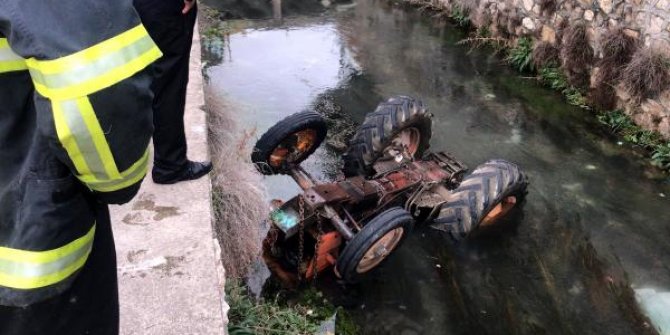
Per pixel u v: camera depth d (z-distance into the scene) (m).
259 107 5.83
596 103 6.06
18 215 1.33
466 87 6.63
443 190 4.14
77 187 1.35
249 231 3.73
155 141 3.19
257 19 8.32
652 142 5.45
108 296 1.64
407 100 4.46
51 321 1.47
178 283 2.73
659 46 5.41
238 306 3.01
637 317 3.61
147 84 1.24
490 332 3.48
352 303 3.61
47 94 1.14
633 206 4.64
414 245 4.11
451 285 3.80
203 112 4.34
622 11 5.77
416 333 3.45
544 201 4.65
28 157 1.29
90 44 1.15
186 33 2.73
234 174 4.01
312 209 3.47
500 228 4.29
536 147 5.45
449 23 8.52
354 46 7.57
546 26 6.83
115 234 3.01
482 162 5.17
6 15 1.12
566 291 3.79
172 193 3.33
